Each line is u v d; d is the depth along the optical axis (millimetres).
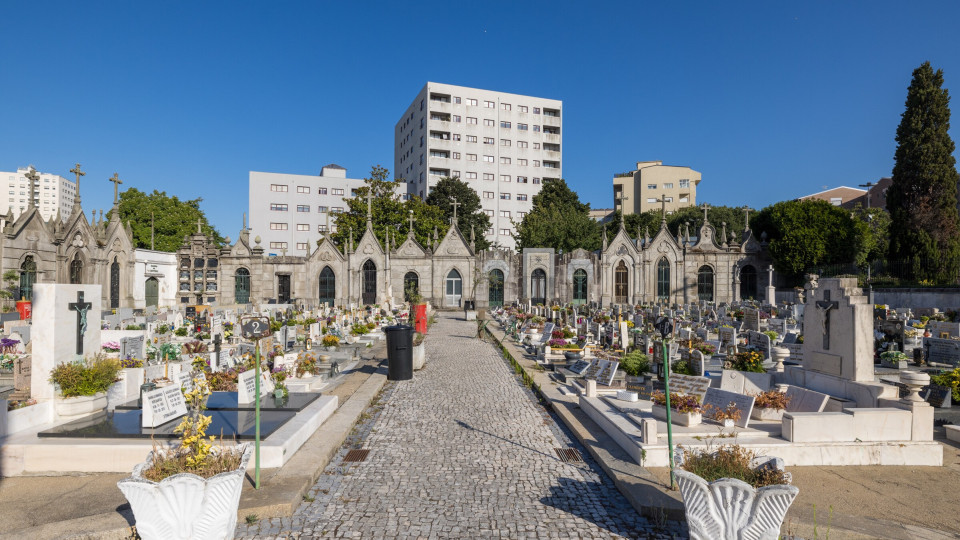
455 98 86438
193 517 5105
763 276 47031
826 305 10797
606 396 11281
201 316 27500
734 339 19141
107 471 7434
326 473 7746
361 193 55219
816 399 9227
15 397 9602
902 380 8594
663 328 7527
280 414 9211
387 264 45469
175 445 7355
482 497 6898
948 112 38969
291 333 22641
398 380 14867
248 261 44969
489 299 47250
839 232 42344
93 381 9234
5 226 27703
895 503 6672
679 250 47438
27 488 6902
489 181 87250
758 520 5059
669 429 7172
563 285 47188
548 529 5988
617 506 6645
